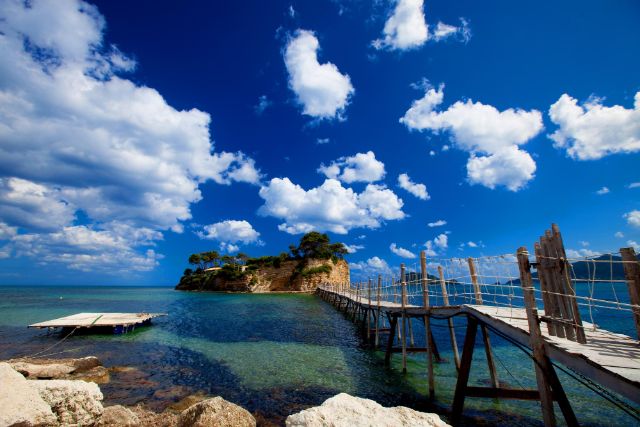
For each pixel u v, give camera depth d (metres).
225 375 15.32
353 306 33.00
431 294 14.80
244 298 68.81
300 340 23.59
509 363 16.95
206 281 105.00
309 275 87.50
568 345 6.59
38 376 13.56
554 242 7.01
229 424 7.85
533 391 9.69
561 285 6.77
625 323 25.11
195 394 12.98
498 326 9.19
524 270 7.65
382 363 17.25
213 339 23.88
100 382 14.31
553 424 6.67
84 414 8.59
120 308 47.28
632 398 4.65
